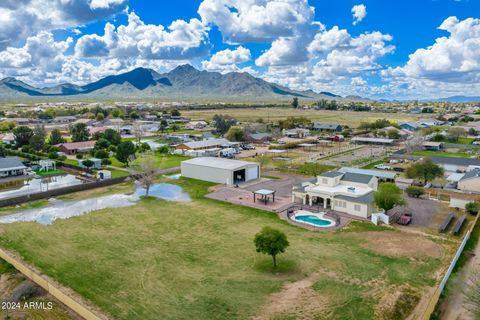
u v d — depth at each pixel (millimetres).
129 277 31172
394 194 46781
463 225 45094
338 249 37625
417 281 30703
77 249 37188
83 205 54406
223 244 38812
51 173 78312
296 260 34781
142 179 60656
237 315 25625
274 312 25984
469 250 37250
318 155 100812
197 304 27000
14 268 33250
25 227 44031
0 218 47938
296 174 76250
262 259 34969
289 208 52281
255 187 65250
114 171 78562
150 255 35781
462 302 27094
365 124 165125
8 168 72812
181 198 58344
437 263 34250
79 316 25953
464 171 77688
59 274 31609
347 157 98125
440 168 66000
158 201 56438
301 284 30047
